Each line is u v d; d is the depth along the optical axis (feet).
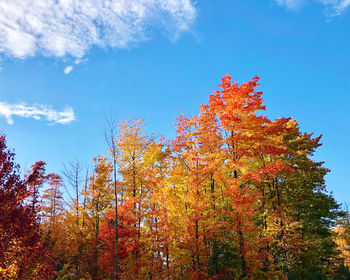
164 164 74.13
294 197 72.38
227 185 58.13
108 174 72.23
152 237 62.39
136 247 62.08
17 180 41.04
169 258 63.93
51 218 78.54
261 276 57.31
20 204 41.88
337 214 76.59
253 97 58.39
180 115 66.03
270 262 59.93
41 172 51.80
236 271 55.57
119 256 61.87
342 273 42.63
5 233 37.47
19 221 39.24
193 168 60.13
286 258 58.85
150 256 63.31
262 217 68.64
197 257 55.21
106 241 65.26
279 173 70.95
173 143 66.18
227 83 60.75
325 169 77.30
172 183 63.62
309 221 71.46
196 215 55.47
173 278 57.88
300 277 53.52
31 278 41.45
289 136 78.84
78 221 74.59
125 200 67.21
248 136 58.29
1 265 38.04
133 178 73.00
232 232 58.70
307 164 73.05
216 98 60.29
